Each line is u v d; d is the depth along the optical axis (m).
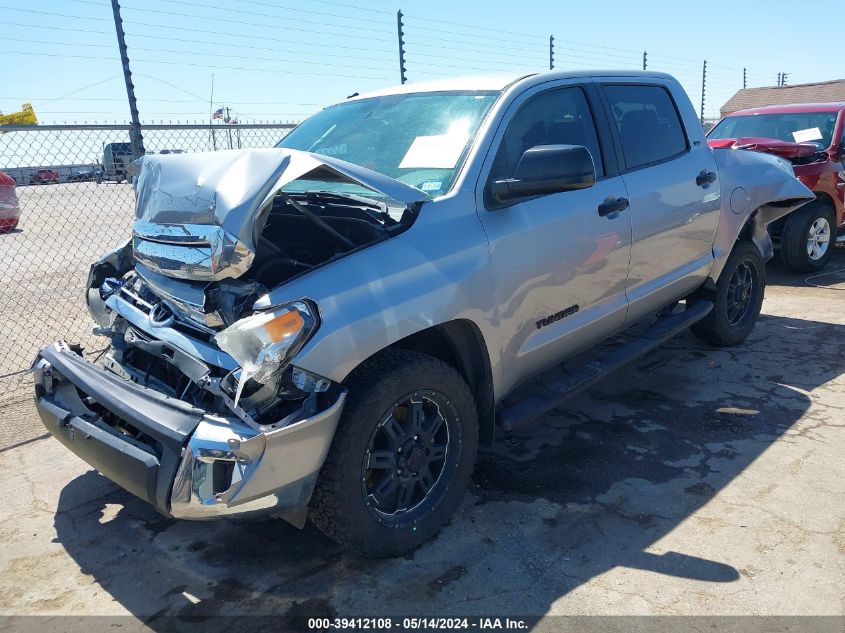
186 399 2.68
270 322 2.34
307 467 2.47
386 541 2.79
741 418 4.06
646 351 4.13
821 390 4.43
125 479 2.56
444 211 2.96
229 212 2.47
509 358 3.23
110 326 3.40
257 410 2.44
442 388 2.88
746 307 5.32
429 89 3.76
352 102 4.11
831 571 2.67
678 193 4.21
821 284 7.32
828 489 3.25
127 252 3.54
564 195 3.47
